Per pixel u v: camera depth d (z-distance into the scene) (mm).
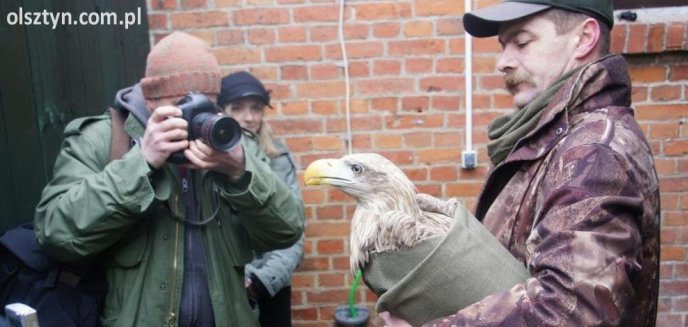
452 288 974
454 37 2633
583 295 866
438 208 1223
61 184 1515
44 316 1433
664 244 2699
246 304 1688
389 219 1091
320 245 2816
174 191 1545
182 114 1423
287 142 2742
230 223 1660
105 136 1580
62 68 1932
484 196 1263
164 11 2676
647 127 2621
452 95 2676
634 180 953
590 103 1073
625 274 883
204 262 1575
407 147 2727
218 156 1454
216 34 2682
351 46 2666
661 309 2754
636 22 2496
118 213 1385
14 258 1471
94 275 1567
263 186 1549
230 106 2289
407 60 2662
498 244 1064
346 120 2717
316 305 2859
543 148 1101
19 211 1667
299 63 2686
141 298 1514
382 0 2629
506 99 2656
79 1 2057
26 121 1715
